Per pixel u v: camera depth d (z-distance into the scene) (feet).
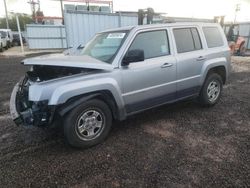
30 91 10.58
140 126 14.26
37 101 10.23
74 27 45.09
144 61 13.02
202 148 11.50
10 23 191.42
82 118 11.28
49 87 10.41
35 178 9.43
